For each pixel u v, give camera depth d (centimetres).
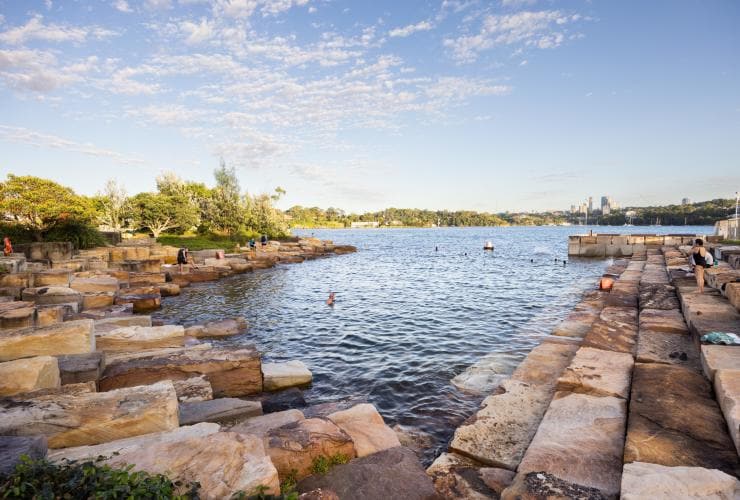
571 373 770
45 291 1580
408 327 1569
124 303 1842
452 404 873
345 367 1122
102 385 802
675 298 1434
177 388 801
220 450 439
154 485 359
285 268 3922
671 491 403
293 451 505
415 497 472
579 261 4512
